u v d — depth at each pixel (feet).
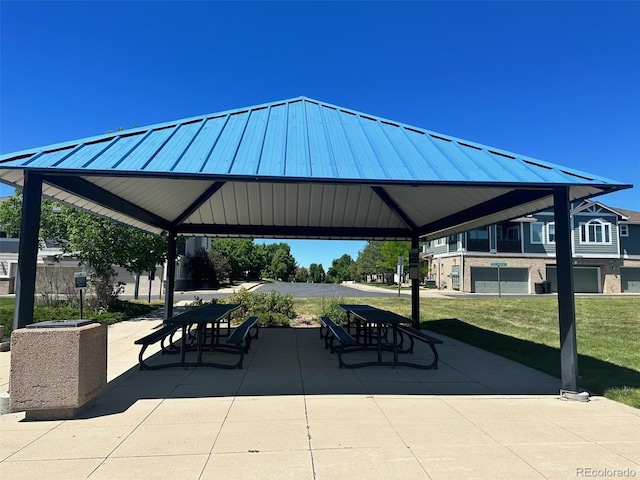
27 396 13.03
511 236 99.30
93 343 14.20
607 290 97.50
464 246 96.07
